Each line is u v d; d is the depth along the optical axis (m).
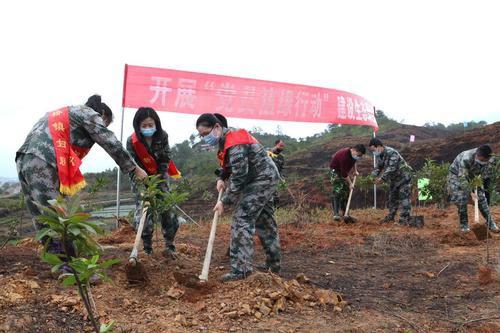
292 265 5.72
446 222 9.26
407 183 9.01
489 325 3.67
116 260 1.98
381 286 4.84
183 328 3.32
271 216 4.81
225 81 10.20
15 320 3.23
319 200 14.93
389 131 41.75
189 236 7.56
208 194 12.04
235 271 4.38
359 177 11.84
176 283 4.10
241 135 4.34
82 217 1.84
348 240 7.37
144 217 4.42
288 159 34.91
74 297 3.64
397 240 7.13
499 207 10.81
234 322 3.48
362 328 3.57
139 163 4.92
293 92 11.05
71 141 4.04
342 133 46.50
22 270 4.35
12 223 5.55
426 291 4.64
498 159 6.85
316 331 3.43
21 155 4.01
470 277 5.06
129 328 3.29
